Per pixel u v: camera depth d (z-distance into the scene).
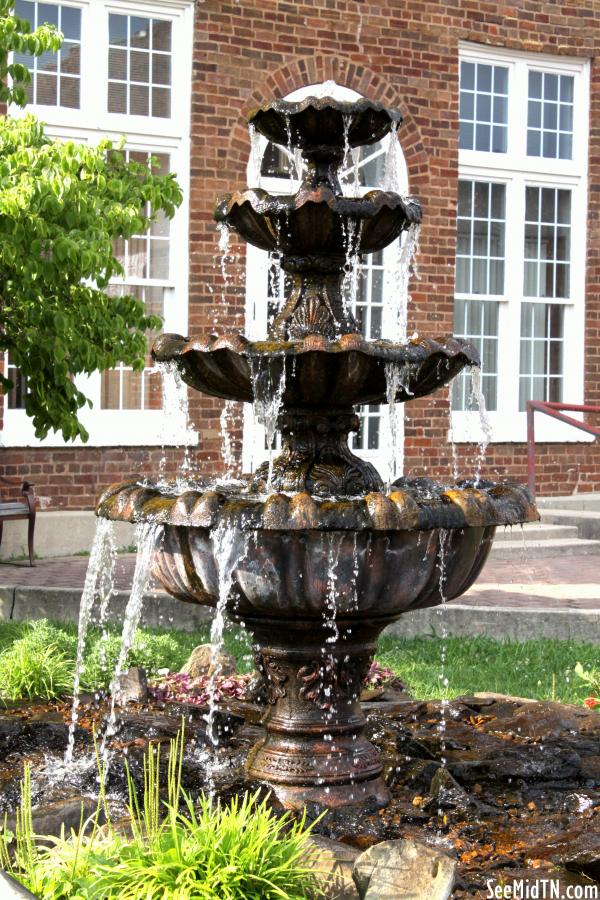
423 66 16.94
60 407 10.53
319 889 4.38
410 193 16.91
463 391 17.58
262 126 6.14
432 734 6.89
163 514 5.48
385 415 16.91
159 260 15.48
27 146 9.55
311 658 5.77
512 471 17.81
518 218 17.94
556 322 18.50
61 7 14.82
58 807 5.40
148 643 8.92
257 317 15.93
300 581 5.36
